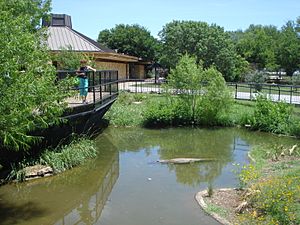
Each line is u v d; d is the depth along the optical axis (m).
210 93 18.72
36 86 6.98
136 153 13.59
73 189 9.53
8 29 6.69
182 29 42.19
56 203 8.60
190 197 8.82
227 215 7.43
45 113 7.92
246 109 20.25
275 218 6.50
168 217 7.59
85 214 7.92
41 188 9.53
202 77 19.09
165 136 16.75
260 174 9.64
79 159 11.62
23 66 7.28
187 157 12.99
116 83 18.58
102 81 16.47
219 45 41.44
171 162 12.20
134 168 11.55
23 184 9.69
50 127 10.74
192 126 18.95
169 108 19.11
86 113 12.42
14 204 8.48
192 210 7.94
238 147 14.58
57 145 11.50
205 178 10.48
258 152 13.14
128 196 8.94
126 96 24.41
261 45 55.81
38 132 10.23
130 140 15.86
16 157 10.20
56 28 30.55
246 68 46.81
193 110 19.09
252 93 27.00
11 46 6.46
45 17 13.31
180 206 8.20
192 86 18.88
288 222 6.36
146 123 18.86
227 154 13.44
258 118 17.75
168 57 42.50
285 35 51.50
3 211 8.08
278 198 6.95
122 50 55.62
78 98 13.22
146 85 36.59
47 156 10.65
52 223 7.50
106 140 15.69
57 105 8.25
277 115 17.41
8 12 6.95
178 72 19.03
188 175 10.80
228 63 41.53
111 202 8.54
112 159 12.54
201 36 41.66
